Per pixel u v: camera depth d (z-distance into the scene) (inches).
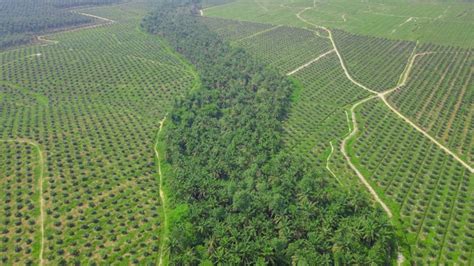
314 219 5974.4
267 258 5423.2
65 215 6609.3
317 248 5536.4
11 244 6028.5
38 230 6299.2
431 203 6855.3
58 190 7160.4
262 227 5826.8
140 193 7219.5
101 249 6008.9
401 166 7815.0
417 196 7032.5
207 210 6205.7
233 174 7170.3
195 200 6589.6
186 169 7253.9
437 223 6427.2
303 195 6373.0
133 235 6284.5
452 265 5723.4
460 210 6678.2
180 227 5866.1
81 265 5743.1
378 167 7824.8
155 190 7322.8
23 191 7116.1
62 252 5915.4
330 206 6190.9
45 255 5866.1
